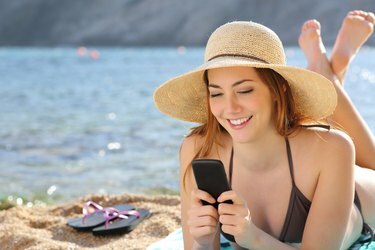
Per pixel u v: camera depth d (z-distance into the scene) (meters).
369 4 82.25
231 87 2.65
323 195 2.90
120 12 95.75
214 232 2.76
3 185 6.98
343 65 4.42
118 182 7.06
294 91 2.86
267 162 2.97
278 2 87.12
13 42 97.62
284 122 2.89
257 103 2.68
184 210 3.22
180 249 3.61
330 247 2.90
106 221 4.42
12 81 23.83
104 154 8.78
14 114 13.61
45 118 12.89
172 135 10.29
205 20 89.81
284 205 3.00
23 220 4.88
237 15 87.94
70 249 4.03
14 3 99.31
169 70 29.72
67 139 10.10
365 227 3.40
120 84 22.14
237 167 3.08
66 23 97.19
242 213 2.64
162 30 91.12
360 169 3.60
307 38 4.52
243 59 2.66
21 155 8.77
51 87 21.05
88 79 24.69
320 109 2.88
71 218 4.77
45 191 6.71
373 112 11.76
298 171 2.95
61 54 55.97
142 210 4.73
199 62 37.62
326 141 2.93
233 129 2.74
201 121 3.19
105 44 93.25
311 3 84.88
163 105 3.04
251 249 2.83
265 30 2.75
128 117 12.86
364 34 4.52
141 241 4.14
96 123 12.01
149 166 7.90
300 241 3.06
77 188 6.85
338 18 82.31
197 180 2.66
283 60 2.80
